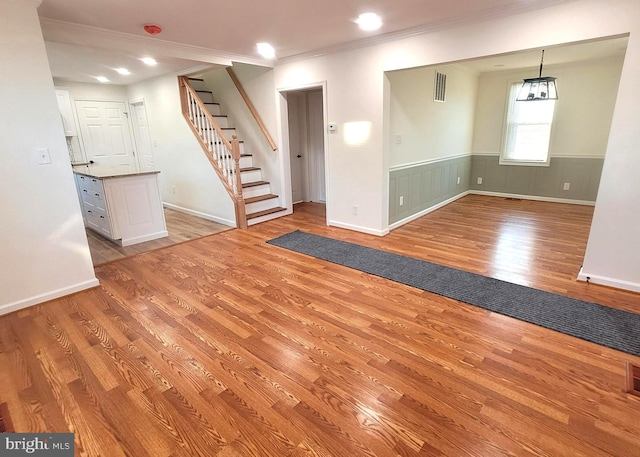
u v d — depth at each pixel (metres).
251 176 5.63
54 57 4.20
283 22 3.22
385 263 3.59
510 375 1.94
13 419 1.71
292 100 6.32
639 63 2.45
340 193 4.79
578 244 4.02
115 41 3.51
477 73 6.42
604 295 2.79
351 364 2.07
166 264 3.68
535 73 6.03
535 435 1.56
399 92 4.49
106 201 4.08
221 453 1.51
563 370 1.97
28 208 2.76
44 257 2.88
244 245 4.25
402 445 1.53
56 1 2.63
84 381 1.96
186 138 5.52
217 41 3.86
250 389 1.88
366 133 4.25
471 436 1.56
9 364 2.12
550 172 6.21
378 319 2.55
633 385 1.84
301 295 2.95
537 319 2.47
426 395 1.81
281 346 2.25
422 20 3.24
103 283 3.23
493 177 6.89
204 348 2.24
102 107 6.52
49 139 2.78
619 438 1.54
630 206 2.68
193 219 5.57
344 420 1.67
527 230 4.61
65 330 2.48
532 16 2.82
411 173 5.05
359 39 3.89
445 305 2.72
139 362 2.12
